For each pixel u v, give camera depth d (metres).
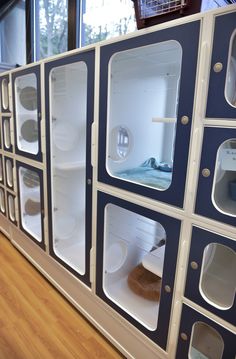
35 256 2.09
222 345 1.01
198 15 0.78
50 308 1.70
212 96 0.79
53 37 2.48
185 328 1.01
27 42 2.83
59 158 1.70
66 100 1.64
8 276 2.01
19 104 1.98
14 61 3.23
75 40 2.18
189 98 0.84
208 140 0.82
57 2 2.34
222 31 0.74
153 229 1.42
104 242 1.35
